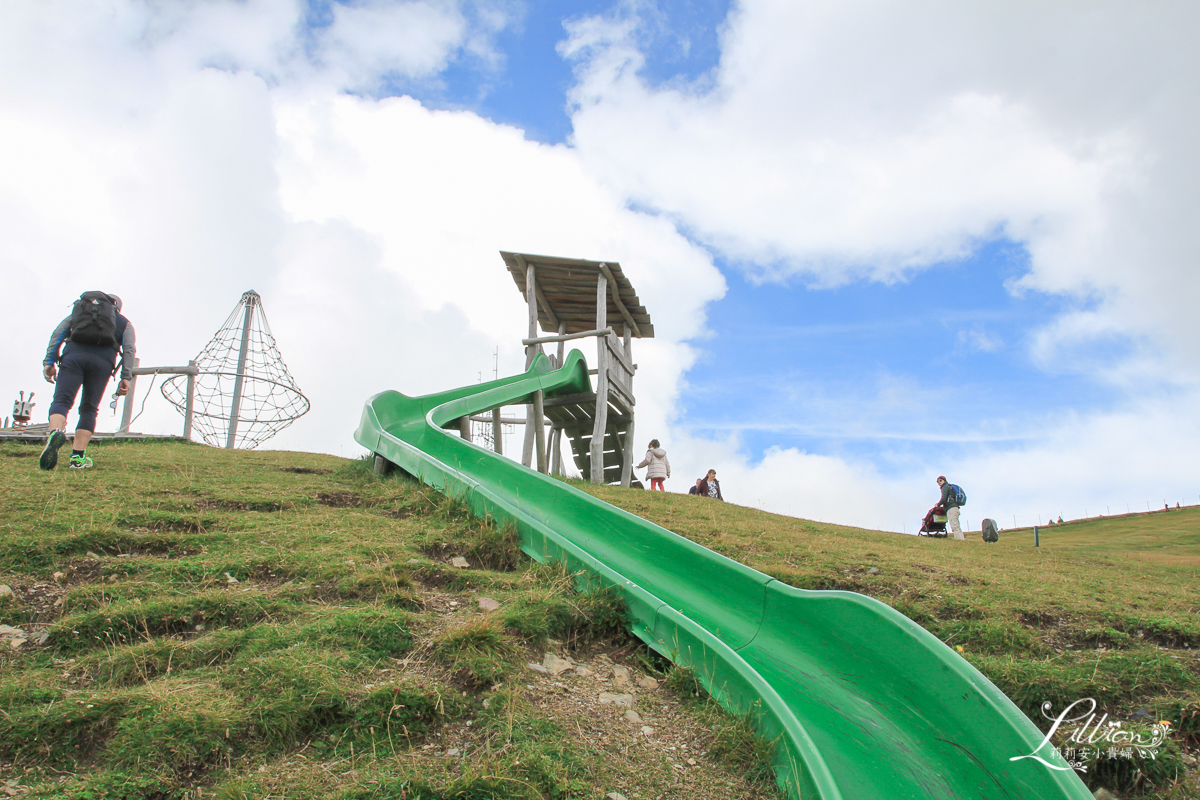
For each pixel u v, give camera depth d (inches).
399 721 115.9
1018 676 169.6
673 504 411.5
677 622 163.9
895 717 150.9
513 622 157.9
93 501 214.8
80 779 95.4
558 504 261.4
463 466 316.5
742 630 189.6
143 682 120.0
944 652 150.2
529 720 124.0
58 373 262.5
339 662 128.4
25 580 153.3
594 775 113.5
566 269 609.3
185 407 567.2
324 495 269.7
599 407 576.4
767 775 121.8
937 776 133.6
